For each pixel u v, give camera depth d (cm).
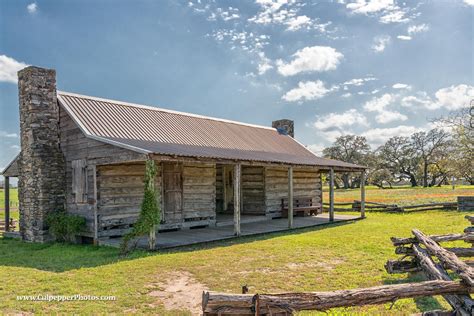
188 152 1194
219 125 2030
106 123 1430
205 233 1395
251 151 1756
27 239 1435
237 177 1313
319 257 922
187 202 1560
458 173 2867
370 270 786
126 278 756
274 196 1969
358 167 1938
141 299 627
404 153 6644
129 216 1381
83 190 1348
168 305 602
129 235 1050
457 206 2073
